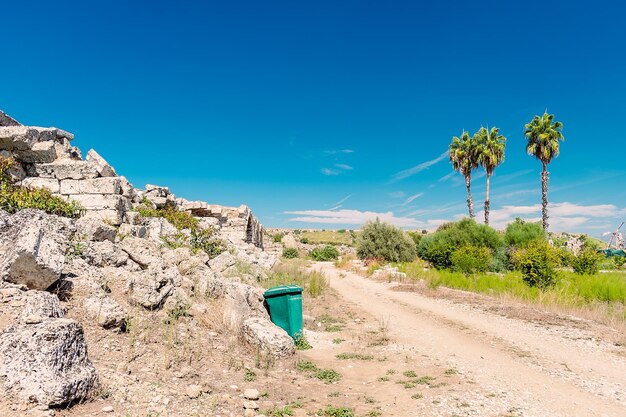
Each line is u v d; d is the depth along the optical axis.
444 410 6.15
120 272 8.59
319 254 52.00
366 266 33.25
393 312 14.80
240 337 8.81
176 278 9.73
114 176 14.91
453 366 8.54
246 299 9.98
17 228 8.41
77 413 4.59
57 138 16.05
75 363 5.00
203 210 27.12
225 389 6.36
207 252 17.23
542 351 9.77
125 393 5.25
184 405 5.46
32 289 6.60
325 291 19.20
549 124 39.88
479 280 20.41
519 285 17.98
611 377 8.00
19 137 13.53
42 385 4.50
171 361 6.67
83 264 8.19
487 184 42.88
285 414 5.84
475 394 6.84
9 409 4.25
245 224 30.62
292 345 8.80
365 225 36.78
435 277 22.33
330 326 12.57
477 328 12.16
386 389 7.15
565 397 6.84
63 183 13.84
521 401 6.57
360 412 6.10
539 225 33.66
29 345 4.75
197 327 8.45
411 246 35.53
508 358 9.19
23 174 13.91
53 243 7.15
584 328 12.09
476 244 30.89
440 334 11.51
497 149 42.44
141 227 14.43
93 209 13.72
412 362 8.87
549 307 14.82
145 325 7.51
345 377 7.84
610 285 16.58
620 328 11.94
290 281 18.98
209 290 10.28
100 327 6.72
